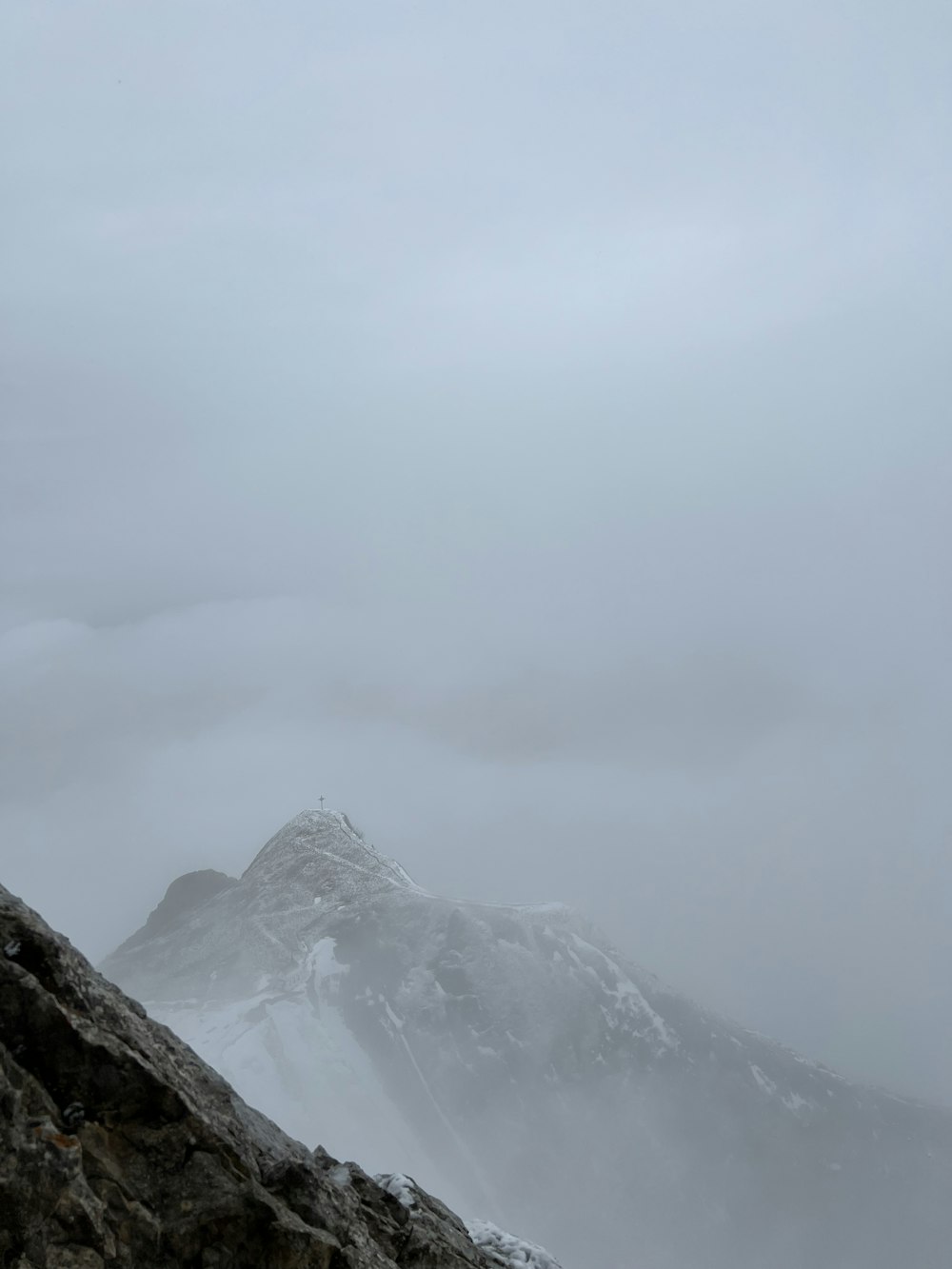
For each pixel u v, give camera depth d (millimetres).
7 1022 13477
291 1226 14102
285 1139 17203
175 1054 15445
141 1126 13914
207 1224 13609
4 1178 12344
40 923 14547
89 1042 13773
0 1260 12094
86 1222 12672
